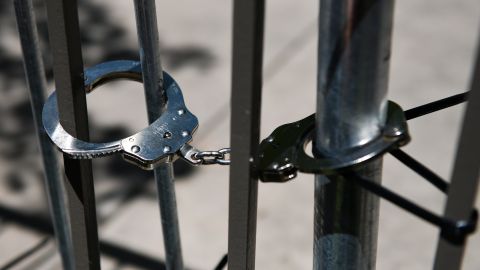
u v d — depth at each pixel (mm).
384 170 4863
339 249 1600
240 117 1449
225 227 4570
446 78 5723
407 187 4750
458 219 1265
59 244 2715
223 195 4773
